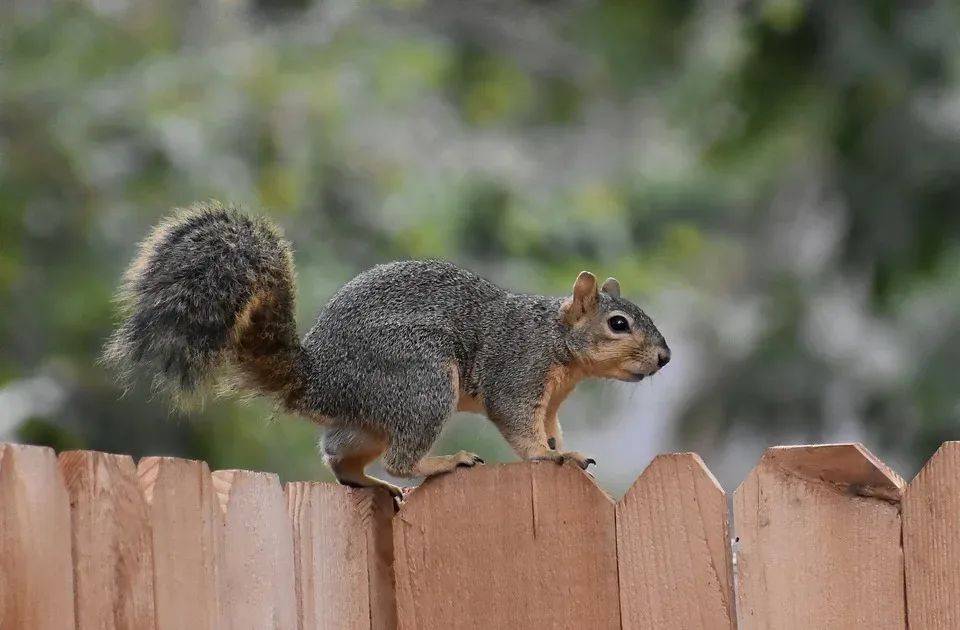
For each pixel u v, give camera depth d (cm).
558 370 1044
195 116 2067
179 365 804
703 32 2078
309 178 2153
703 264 2586
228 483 659
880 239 1811
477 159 2484
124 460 604
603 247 2295
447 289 1014
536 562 714
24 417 1642
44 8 2111
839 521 662
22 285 1733
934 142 1805
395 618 751
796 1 1795
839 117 1822
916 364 2012
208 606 634
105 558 589
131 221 1869
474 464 940
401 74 2342
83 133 1900
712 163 1959
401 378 952
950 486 646
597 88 2738
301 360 948
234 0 2317
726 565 675
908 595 650
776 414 2130
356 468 978
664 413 2769
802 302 2166
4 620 549
